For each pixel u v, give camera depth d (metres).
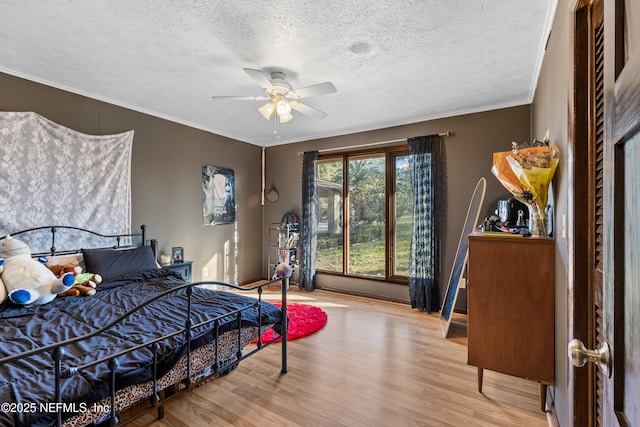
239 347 1.96
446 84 2.84
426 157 3.72
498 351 1.94
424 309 3.70
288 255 4.81
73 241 2.91
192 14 1.86
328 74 2.64
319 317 3.41
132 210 3.43
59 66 2.51
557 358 1.71
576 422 1.03
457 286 3.07
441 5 1.77
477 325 2.00
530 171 1.81
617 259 0.59
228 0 1.73
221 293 2.47
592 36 0.99
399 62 2.43
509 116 3.33
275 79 2.53
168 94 3.10
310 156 4.68
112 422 1.26
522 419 1.80
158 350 1.51
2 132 2.49
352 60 2.40
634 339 0.52
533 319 1.84
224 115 3.76
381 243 4.27
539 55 2.30
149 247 3.18
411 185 4.01
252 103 3.36
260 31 2.03
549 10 1.80
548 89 2.08
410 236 4.04
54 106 2.83
